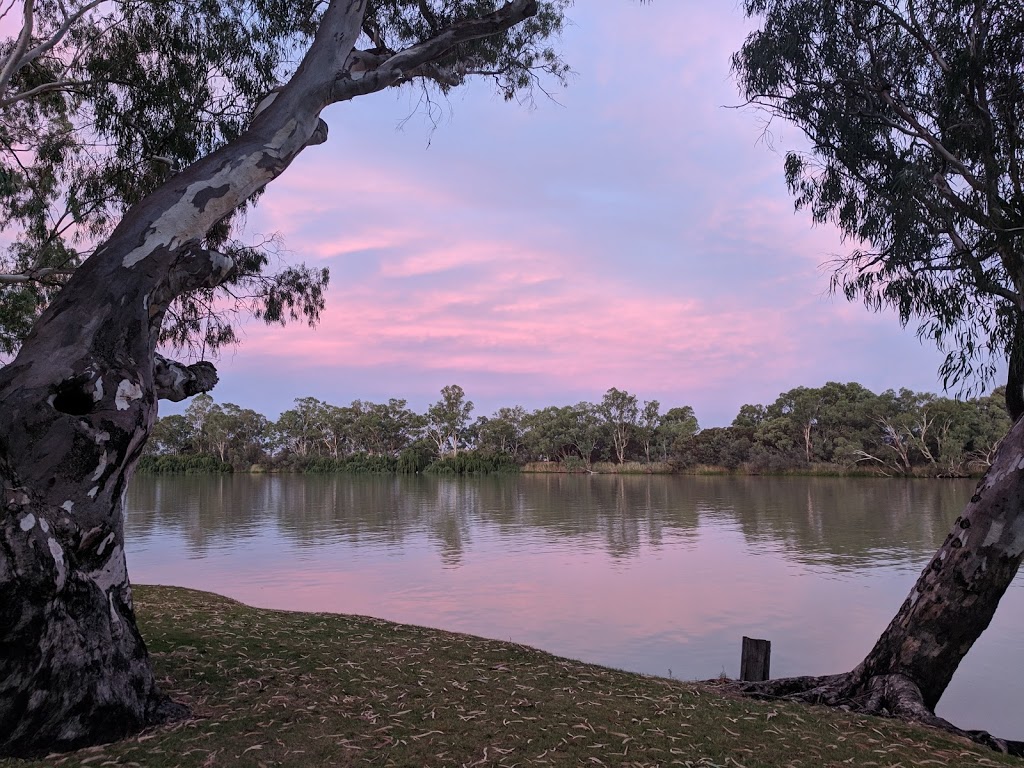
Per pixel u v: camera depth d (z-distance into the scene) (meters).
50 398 4.43
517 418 115.94
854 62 8.16
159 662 6.00
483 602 14.18
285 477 96.81
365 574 17.73
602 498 47.94
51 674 4.00
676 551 21.98
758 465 83.44
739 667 9.83
